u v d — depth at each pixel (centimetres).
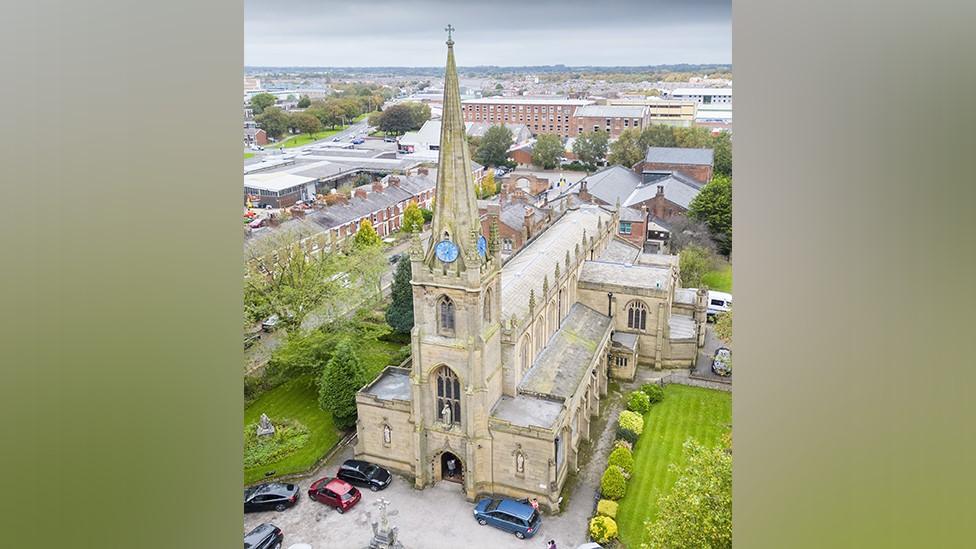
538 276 3659
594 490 2970
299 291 3725
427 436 2961
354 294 3894
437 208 2745
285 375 3803
